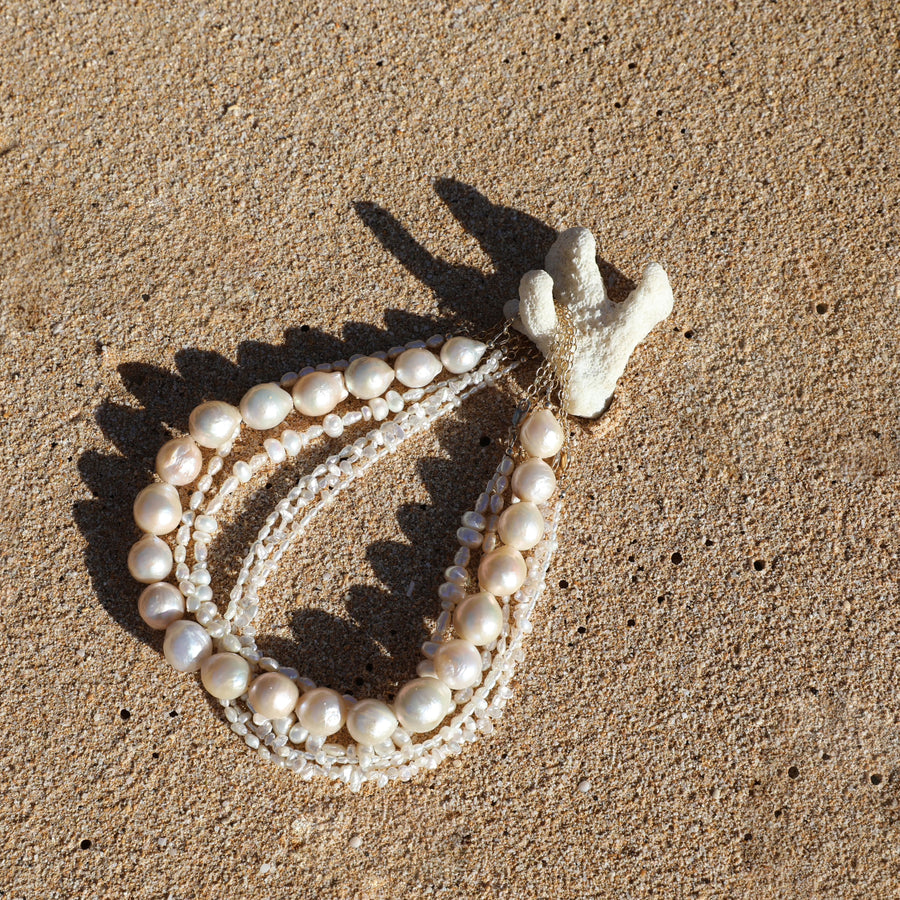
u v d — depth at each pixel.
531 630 0.66
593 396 0.66
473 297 0.68
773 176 0.68
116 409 0.67
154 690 0.66
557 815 0.65
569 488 0.67
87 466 0.67
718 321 0.68
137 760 0.66
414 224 0.68
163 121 0.68
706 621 0.66
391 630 0.66
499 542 0.66
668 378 0.67
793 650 0.66
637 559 0.67
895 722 0.66
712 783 0.66
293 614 0.66
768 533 0.67
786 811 0.65
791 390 0.67
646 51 0.69
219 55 0.69
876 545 0.67
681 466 0.67
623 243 0.68
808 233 0.68
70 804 0.65
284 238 0.68
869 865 0.65
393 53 0.69
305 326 0.68
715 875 0.65
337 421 0.66
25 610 0.66
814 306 0.68
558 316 0.66
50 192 0.68
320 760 0.65
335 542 0.67
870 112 0.69
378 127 0.68
